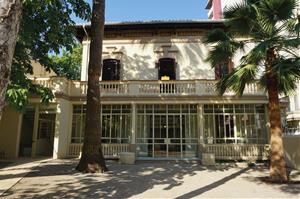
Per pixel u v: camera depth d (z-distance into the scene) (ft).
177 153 52.21
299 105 56.39
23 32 31.30
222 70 57.21
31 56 40.55
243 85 31.99
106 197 23.76
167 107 53.42
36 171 36.01
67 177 32.45
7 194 24.34
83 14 38.14
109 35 59.62
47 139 56.13
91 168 35.94
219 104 52.90
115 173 36.01
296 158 41.50
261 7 30.86
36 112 52.90
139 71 58.08
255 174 36.45
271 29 31.53
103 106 54.24
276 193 25.48
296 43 28.99
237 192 25.91
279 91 34.60
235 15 33.14
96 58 38.34
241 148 50.52
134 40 59.31
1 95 9.61
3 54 9.70
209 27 58.29
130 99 52.11
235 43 34.42
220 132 52.39
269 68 32.01
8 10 10.01
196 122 52.90
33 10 31.17
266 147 49.98
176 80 52.16
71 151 52.24
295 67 28.68
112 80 55.93
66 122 52.16
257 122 52.16
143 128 53.31
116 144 52.13
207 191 26.32
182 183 30.12
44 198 23.15
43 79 51.26
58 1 33.30
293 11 33.55
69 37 37.47
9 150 51.06
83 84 54.29
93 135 36.88
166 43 58.85
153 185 28.91
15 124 52.01
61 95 50.03
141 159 50.06
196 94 51.31
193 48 58.49
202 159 46.42
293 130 52.37
